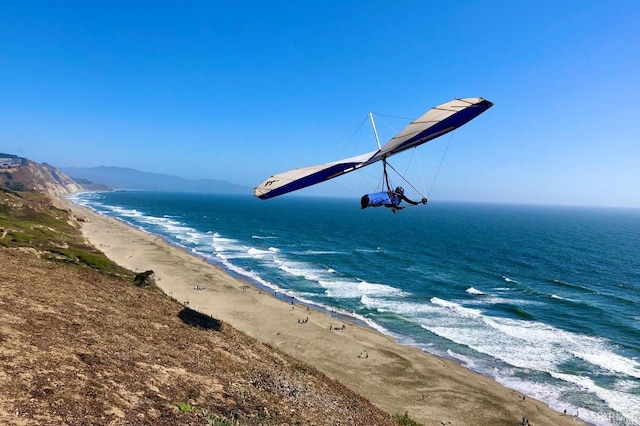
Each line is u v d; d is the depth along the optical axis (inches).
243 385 591.5
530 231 6043.3
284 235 4571.9
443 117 520.4
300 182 613.9
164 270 2273.6
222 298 1786.4
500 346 1400.1
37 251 1493.6
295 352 1246.9
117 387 445.1
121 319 718.5
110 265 1828.2
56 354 474.6
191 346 693.3
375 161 601.9
